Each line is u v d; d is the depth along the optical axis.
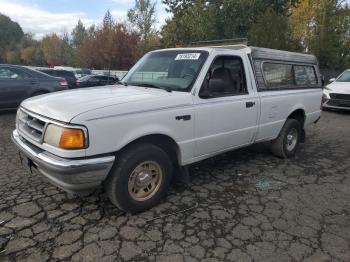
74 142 2.97
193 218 3.57
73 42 81.81
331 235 3.33
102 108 3.15
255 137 4.94
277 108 5.20
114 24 48.69
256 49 4.91
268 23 20.95
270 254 2.98
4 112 9.69
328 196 4.28
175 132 3.71
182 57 4.33
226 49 4.38
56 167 2.97
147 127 3.42
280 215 3.71
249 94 4.66
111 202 3.79
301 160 5.80
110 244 3.04
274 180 4.77
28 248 2.93
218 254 2.95
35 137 3.33
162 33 30.56
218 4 26.22
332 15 26.33
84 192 3.26
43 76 9.81
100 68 49.00
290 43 20.89
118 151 3.34
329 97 11.50
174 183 4.49
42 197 3.89
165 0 28.88
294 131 5.85
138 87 4.20
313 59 6.30
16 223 3.32
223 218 3.59
